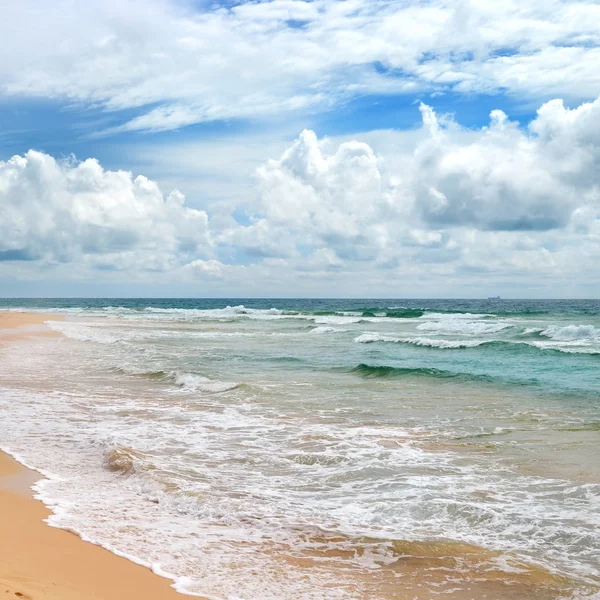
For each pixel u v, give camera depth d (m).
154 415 12.70
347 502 7.41
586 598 5.06
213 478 8.31
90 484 7.79
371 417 12.64
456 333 37.75
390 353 26.03
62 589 4.52
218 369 20.42
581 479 8.23
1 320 49.81
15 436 10.34
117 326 46.00
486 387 16.48
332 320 55.38
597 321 48.22
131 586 4.82
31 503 6.80
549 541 6.24
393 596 5.01
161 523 6.48
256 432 11.22
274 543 6.09
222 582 5.11
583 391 15.56
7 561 5.00
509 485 8.04
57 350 26.77
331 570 5.51
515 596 5.06
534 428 11.44
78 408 13.30
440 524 6.71
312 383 17.36
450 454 9.67
